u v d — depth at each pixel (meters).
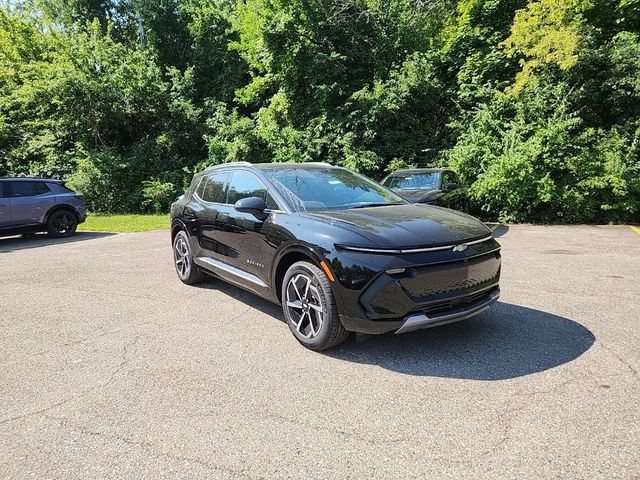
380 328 3.24
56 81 18.58
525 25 13.70
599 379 2.98
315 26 17.53
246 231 4.46
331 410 2.71
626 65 12.84
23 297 5.54
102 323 4.47
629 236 9.59
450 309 3.42
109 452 2.34
